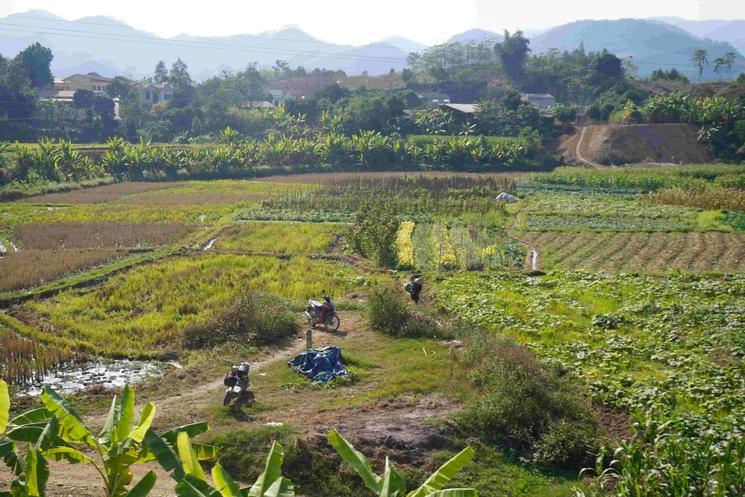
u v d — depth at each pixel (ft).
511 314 97.55
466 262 134.41
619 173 256.73
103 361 83.82
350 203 197.67
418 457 56.54
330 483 53.16
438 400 67.36
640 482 47.62
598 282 116.88
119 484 35.24
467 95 519.60
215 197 217.56
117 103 453.17
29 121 339.16
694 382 70.49
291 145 299.17
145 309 103.81
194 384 75.46
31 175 239.71
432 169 297.33
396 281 120.88
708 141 314.35
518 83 526.16
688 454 49.21
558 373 74.84
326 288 115.24
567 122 364.79
